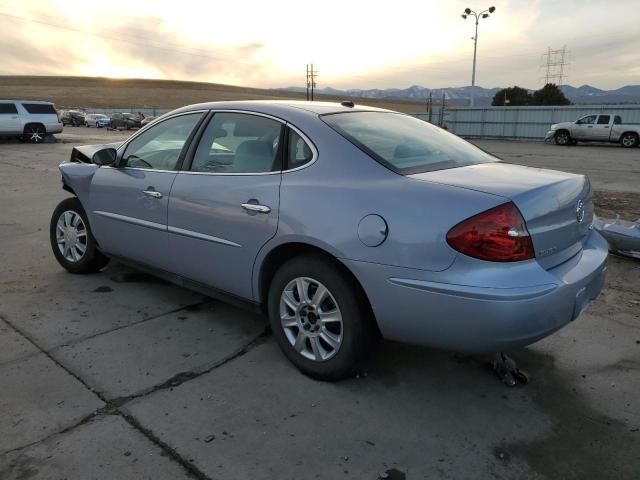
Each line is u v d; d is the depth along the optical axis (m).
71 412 2.79
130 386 3.06
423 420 2.80
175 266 3.88
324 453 2.52
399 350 3.58
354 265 2.78
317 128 3.16
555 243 2.76
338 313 2.98
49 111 25.47
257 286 3.34
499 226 2.47
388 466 2.45
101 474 2.34
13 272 5.03
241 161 3.43
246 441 2.59
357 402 2.95
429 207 2.61
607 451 2.57
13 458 2.43
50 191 10.02
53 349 3.48
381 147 3.08
